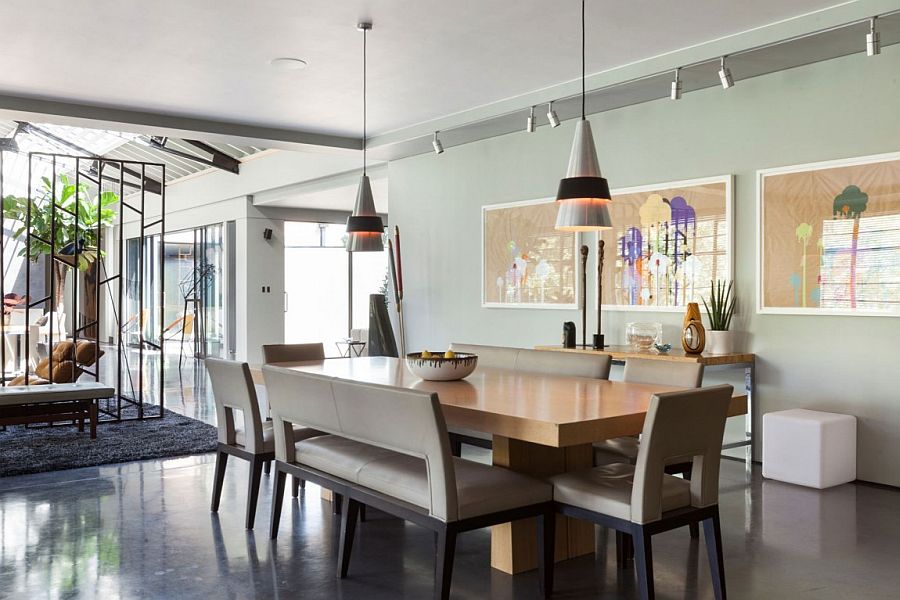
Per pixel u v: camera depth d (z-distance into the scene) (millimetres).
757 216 5160
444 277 7715
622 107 6039
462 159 7484
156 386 9195
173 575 3100
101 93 6113
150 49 5062
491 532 3500
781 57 4793
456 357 3771
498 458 3168
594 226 3732
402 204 8266
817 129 4879
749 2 4215
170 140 11094
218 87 5953
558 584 3012
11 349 10969
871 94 4629
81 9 4383
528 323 6832
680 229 5629
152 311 15266
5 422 5559
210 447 5539
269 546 3455
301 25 4633
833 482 4543
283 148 7727
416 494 2797
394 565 3223
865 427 4684
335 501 3996
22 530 3693
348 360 4895
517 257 6898
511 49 5043
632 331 5562
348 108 6590
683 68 5012
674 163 5684
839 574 3100
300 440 3787
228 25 4637
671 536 3592
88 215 10727
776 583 3002
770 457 4727
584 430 2656
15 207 10602
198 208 13328
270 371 3471
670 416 2602
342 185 9828
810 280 4906
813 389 4918
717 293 5395
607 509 2701
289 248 13688
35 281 16078
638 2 4227
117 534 3631
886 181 4551
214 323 12852
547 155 6621
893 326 4551
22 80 5758
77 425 6359
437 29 4695
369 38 4848
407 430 2746
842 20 4211
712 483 2799
